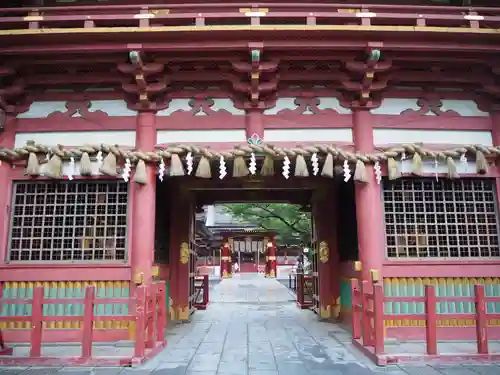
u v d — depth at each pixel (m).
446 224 8.02
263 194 13.37
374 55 7.22
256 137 7.82
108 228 7.95
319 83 8.18
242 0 8.80
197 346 7.74
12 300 6.42
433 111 8.21
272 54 7.51
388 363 6.24
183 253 11.49
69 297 7.71
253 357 6.83
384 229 7.88
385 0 8.92
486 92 8.21
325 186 11.55
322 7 8.10
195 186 11.45
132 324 7.67
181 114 8.05
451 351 6.84
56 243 7.91
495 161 8.05
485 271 7.80
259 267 49.97
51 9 7.68
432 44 7.30
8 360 6.22
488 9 7.78
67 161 7.82
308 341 8.18
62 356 6.39
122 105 8.16
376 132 8.08
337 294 11.23
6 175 7.86
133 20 7.62
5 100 7.96
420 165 7.69
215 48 7.25
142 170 7.56
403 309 7.87
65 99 8.15
